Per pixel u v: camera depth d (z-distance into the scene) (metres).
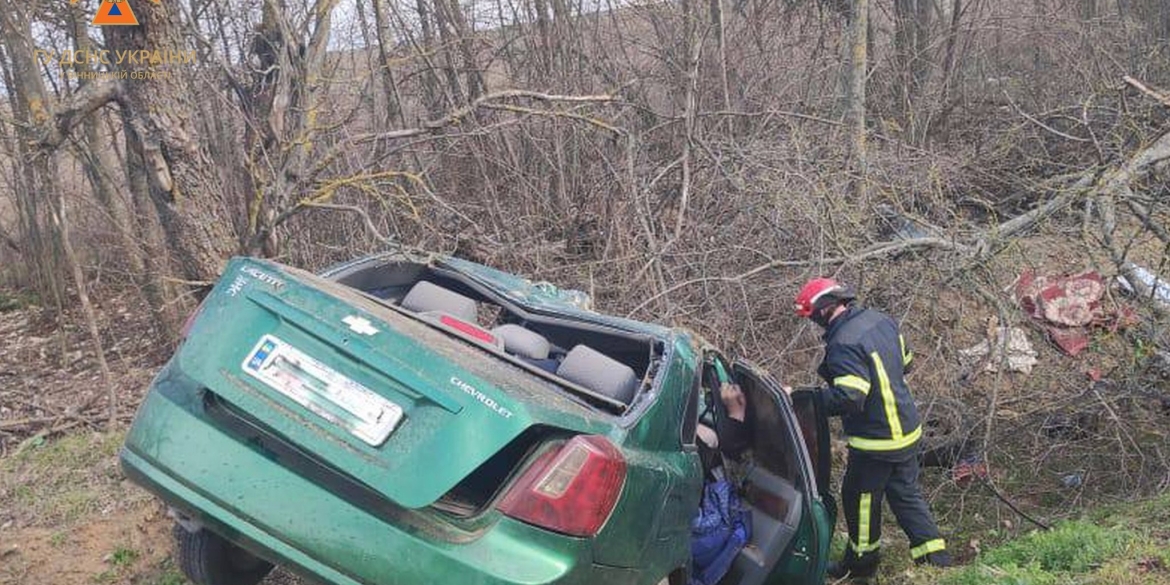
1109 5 12.52
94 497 5.11
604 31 9.77
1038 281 6.43
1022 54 11.79
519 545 2.65
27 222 11.87
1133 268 6.29
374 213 7.07
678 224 6.58
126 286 10.63
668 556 3.25
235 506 2.73
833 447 6.16
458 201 7.50
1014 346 6.28
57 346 10.74
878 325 4.64
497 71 9.59
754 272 6.04
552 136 7.92
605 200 7.29
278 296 2.98
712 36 9.18
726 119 8.62
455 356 2.86
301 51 6.03
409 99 8.95
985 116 11.08
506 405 2.66
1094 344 6.03
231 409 2.94
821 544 4.09
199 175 5.71
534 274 6.79
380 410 2.71
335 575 2.66
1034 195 7.90
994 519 5.41
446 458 2.61
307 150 6.07
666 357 3.62
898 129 9.40
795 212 6.51
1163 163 6.42
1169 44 11.54
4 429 7.25
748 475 4.55
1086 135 8.68
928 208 7.20
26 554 4.58
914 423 4.66
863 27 8.54
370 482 2.62
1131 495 5.24
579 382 3.43
